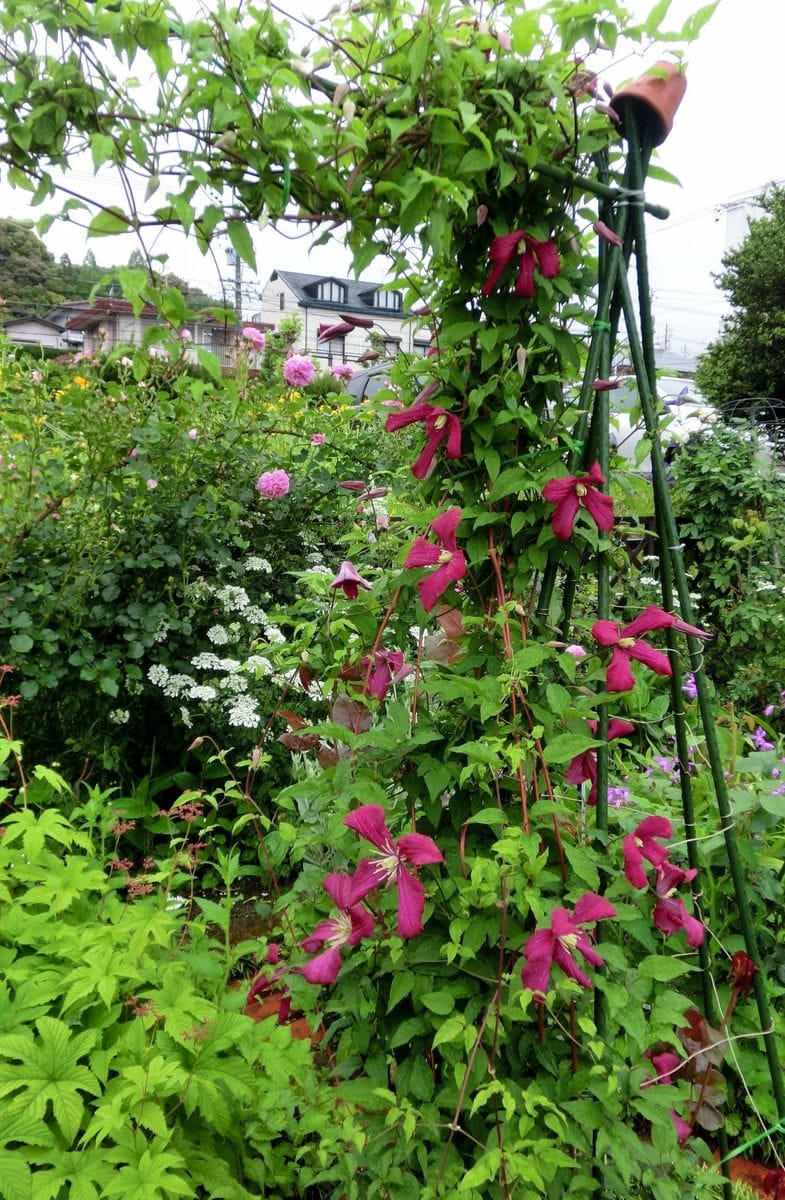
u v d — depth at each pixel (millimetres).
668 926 1490
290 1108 1456
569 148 1476
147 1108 1235
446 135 1310
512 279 1544
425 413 1542
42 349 3600
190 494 3375
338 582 1617
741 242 16266
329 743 1818
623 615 3557
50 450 3275
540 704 1518
